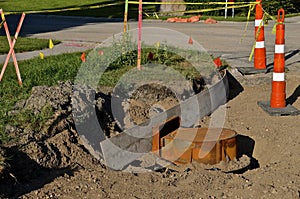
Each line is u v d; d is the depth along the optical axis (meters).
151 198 5.19
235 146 6.50
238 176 5.74
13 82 9.03
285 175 5.62
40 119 6.59
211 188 5.45
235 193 5.25
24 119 6.61
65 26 22.69
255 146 7.16
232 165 6.33
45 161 5.89
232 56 13.03
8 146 5.84
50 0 36.12
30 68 10.41
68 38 17.75
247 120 7.96
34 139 6.16
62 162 6.10
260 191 5.22
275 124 7.74
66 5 33.31
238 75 10.32
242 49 14.43
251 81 10.02
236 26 21.48
